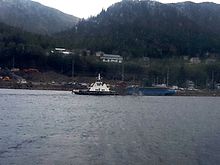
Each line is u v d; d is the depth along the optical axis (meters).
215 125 77.81
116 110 110.94
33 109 104.12
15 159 40.47
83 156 43.34
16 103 122.88
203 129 70.25
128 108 120.25
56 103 131.25
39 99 148.25
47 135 57.72
